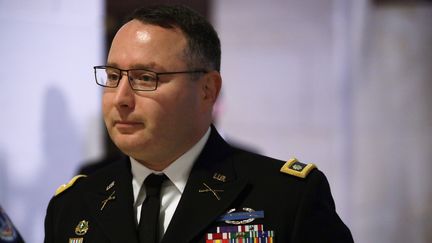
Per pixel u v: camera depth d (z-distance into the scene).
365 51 6.82
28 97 6.63
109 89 2.66
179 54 2.66
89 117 6.61
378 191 6.89
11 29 6.61
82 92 6.63
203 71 2.75
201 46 2.74
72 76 6.64
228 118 6.91
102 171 3.08
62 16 6.63
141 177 2.80
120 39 2.68
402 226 6.93
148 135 2.62
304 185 2.73
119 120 2.63
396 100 6.86
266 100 6.89
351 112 6.84
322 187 2.76
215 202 2.71
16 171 6.62
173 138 2.67
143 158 2.71
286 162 2.87
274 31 6.84
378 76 6.84
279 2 6.82
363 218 6.90
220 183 2.77
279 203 2.70
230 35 6.87
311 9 6.79
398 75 6.86
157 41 2.64
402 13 6.82
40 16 6.62
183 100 2.67
